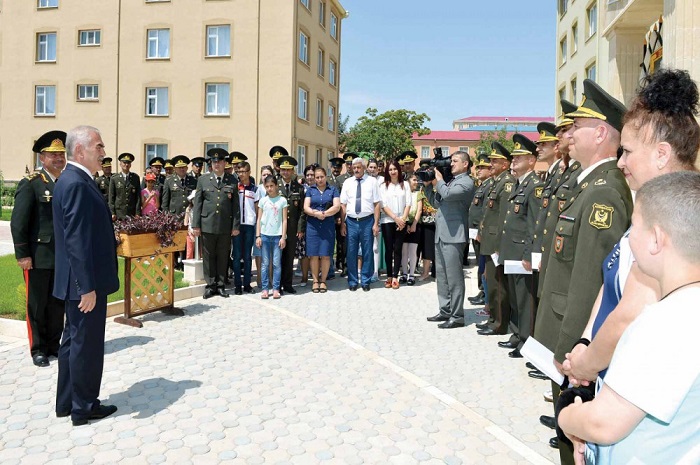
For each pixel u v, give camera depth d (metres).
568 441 2.40
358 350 6.02
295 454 3.63
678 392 1.40
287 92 26.70
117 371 5.20
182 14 27.52
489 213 6.95
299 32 27.48
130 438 3.86
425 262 10.87
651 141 2.19
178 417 4.20
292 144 26.98
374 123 47.34
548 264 3.45
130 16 28.14
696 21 8.89
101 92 28.69
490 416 4.36
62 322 5.66
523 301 5.79
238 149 27.23
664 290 1.54
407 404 4.52
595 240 2.89
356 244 9.70
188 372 5.20
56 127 29.53
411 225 10.16
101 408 4.19
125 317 6.93
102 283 4.15
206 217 8.62
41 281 5.40
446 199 7.03
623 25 12.73
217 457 3.58
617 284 2.21
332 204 9.50
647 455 1.47
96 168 4.28
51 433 3.93
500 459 3.60
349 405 4.48
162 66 27.86
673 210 1.50
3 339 6.33
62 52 29.22
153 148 28.44
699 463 1.42
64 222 3.99
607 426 1.51
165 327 6.84
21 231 5.29
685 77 2.24
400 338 6.63
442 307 7.43
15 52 29.97
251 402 4.51
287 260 9.39
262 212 8.84
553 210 3.87
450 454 3.66
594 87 3.09
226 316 7.50
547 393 4.76
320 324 7.22
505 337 6.75
